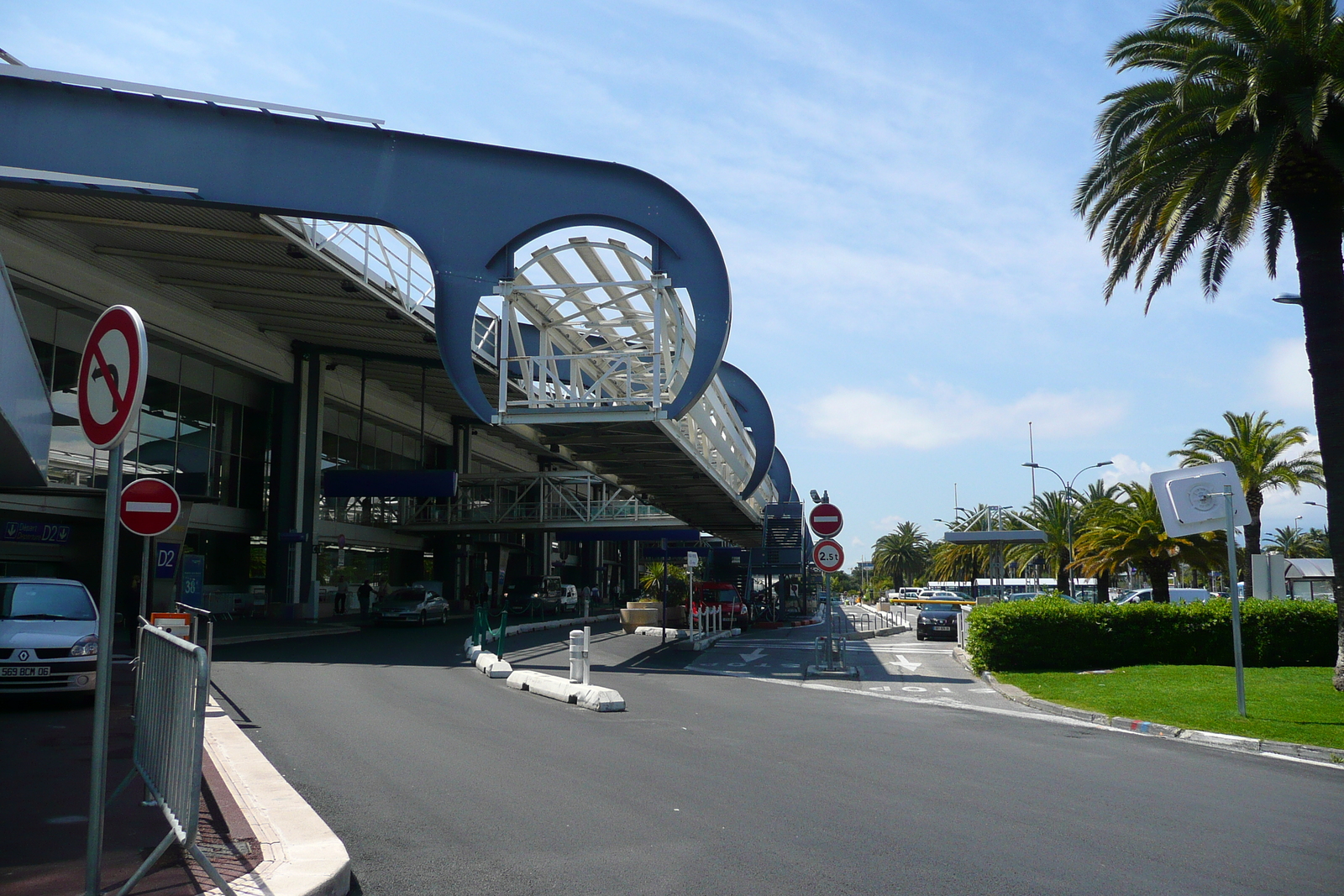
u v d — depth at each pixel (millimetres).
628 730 10977
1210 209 16188
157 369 33312
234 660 20047
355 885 5199
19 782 7621
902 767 8844
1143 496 38344
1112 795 7727
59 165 20453
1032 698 14625
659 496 34500
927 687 17234
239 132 21172
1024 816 6902
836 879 5336
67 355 29406
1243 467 37594
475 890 5121
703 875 5383
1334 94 14352
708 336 20531
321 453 41562
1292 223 16281
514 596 47844
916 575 109250
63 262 27688
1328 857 5918
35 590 12906
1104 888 5238
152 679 6195
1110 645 19047
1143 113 17266
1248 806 7391
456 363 21078
